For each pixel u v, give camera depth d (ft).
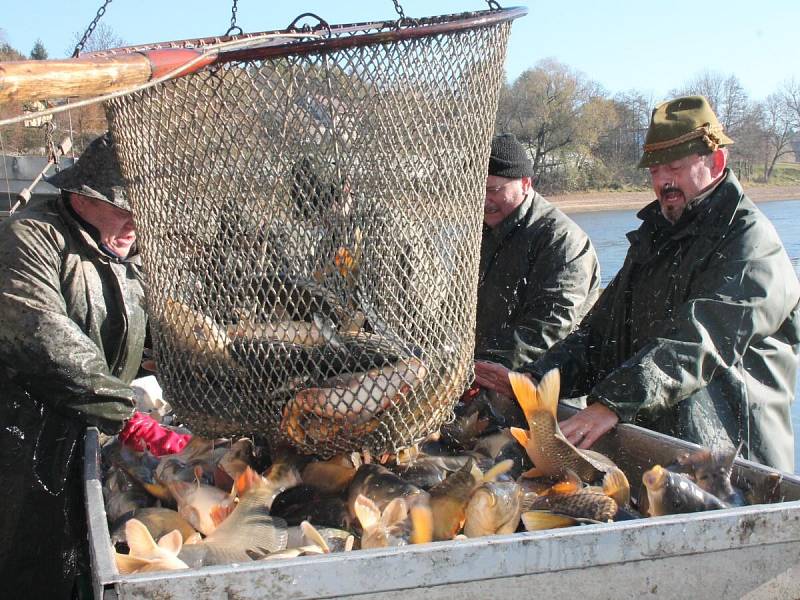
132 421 9.73
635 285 11.69
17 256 9.86
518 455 9.17
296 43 6.69
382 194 7.06
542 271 13.74
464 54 7.38
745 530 6.23
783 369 10.82
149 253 7.96
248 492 7.61
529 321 13.35
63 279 10.28
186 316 7.64
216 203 7.18
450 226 7.60
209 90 6.93
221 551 6.88
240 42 6.84
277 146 6.86
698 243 10.59
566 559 5.90
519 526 7.54
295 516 7.77
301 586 5.49
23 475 10.28
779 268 10.07
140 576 5.34
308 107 6.78
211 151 7.07
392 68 6.89
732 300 9.76
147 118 7.41
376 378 7.26
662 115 10.94
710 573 6.22
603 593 6.03
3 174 26.84
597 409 9.43
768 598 6.35
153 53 5.89
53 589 10.58
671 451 8.66
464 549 5.72
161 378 8.22
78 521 10.50
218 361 7.55
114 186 10.04
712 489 7.66
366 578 5.58
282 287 7.08
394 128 7.00
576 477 8.09
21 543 10.37
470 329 8.12
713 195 10.61
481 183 8.00
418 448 9.03
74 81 5.10
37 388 9.62
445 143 7.40
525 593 5.86
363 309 7.21
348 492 7.91
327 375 7.28
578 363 12.14
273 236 7.07
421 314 7.47
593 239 48.91
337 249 7.06
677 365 9.44
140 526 6.40
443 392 7.75
